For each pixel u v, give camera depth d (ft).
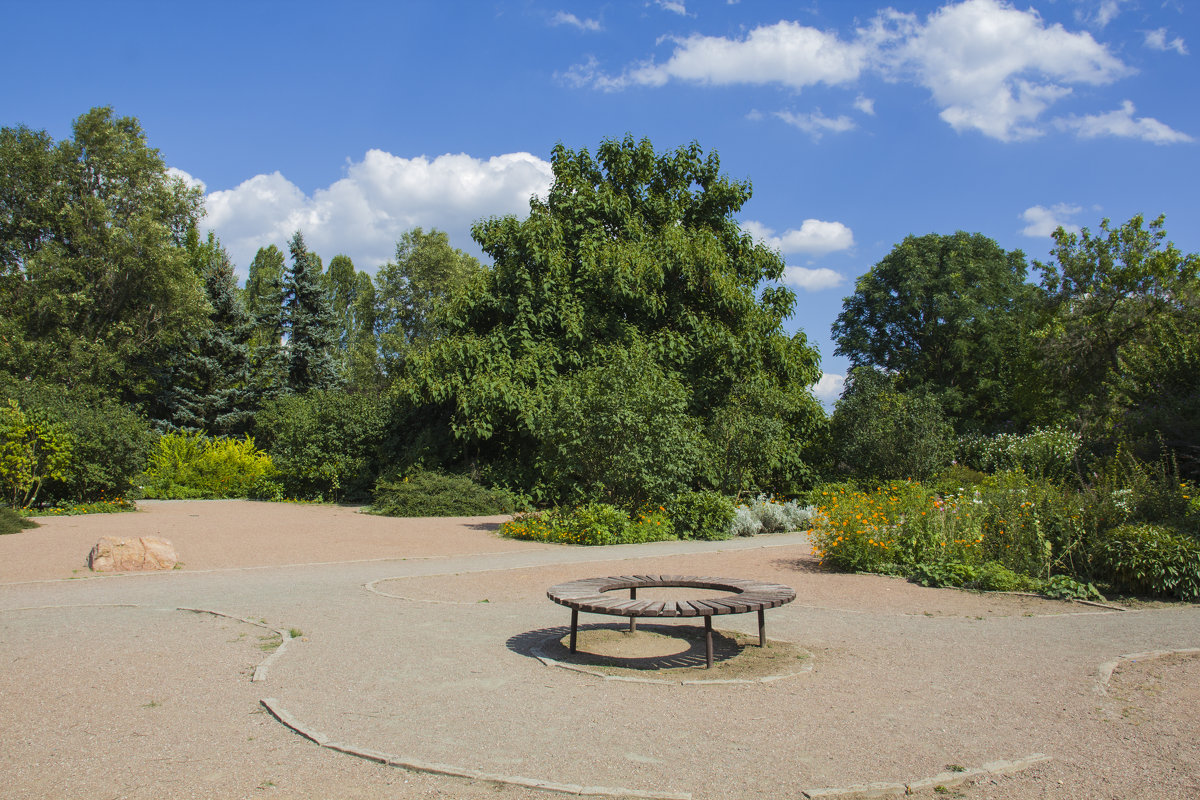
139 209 120.47
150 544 33.76
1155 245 115.96
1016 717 14.55
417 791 11.14
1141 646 20.43
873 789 11.25
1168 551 28.27
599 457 47.67
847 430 72.79
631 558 37.50
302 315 118.73
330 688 15.98
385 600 26.30
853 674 17.57
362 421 73.26
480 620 23.18
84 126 116.06
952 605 26.58
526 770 11.86
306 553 38.96
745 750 12.78
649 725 13.99
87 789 11.05
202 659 18.13
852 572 33.32
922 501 35.53
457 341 67.05
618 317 69.05
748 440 58.85
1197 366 62.34
